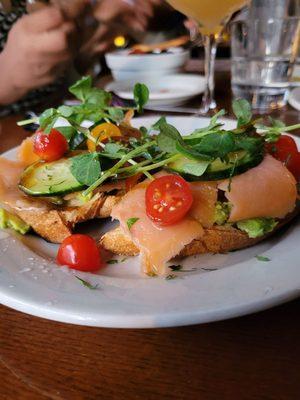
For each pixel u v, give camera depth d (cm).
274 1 38
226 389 12
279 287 14
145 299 14
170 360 13
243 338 14
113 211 18
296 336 14
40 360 14
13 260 17
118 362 13
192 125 29
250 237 18
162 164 19
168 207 17
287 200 19
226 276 15
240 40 38
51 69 50
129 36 56
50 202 21
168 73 44
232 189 18
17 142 34
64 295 14
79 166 19
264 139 21
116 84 42
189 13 34
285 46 37
